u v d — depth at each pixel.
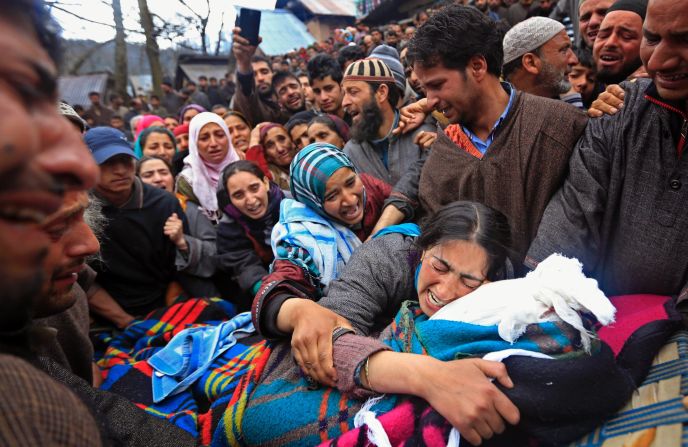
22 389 0.44
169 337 1.95
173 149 3.48
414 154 2.13
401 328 1.07
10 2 0.40
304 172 1.50
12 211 0.39
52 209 0.42
